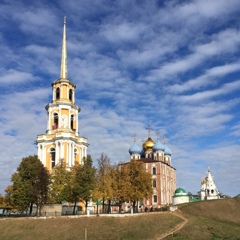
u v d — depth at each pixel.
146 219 76.50
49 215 79.25
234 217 102.31
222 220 99.00
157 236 68.94
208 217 100.94
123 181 89.00
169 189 140.50
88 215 76.12
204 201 115.19
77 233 67.94
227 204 111.81
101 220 74.12
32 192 82.50
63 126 105.81
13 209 83.06
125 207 111.44
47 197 85.25
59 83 110.56
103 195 85.38
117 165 95.81
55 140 103.44
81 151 109.25
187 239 68.25
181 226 75.50
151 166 134.38
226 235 73.44
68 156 102.06
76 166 89.12
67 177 88.50
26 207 82.75
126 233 68.88
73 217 75.12
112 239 66.00
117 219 75.06
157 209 97.44
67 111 108.00
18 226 70.75
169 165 146.25
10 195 85.44
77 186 82.50
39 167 87.00
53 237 66.25
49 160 104.31
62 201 87.25
